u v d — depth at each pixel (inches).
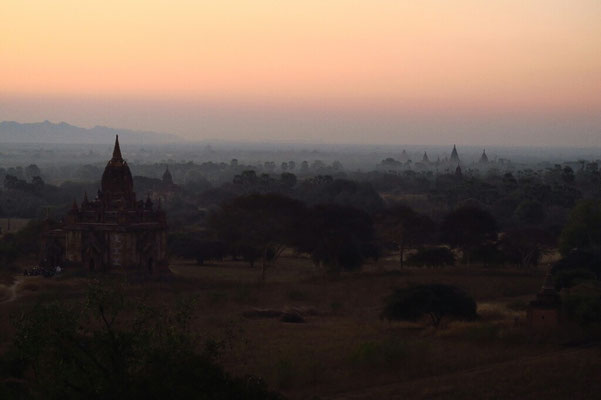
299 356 2197.3
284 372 1977.1
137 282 3366.1
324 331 2679.6
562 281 3427.7
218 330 2581.2
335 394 1876.2
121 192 3651.6
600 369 2020.2
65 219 3754.9
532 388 1868.8
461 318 2775.6
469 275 4037.9
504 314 2933.1
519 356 2249.0
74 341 1268.5
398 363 2151.8
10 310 2623.0
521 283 3764.8
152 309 1375.5
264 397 1250.6
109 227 3503.9
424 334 2628.0
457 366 2133.4
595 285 3038.9
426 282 3772.1
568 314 2564.0
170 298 3097.9
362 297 3479.3
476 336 2476.6
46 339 1262.3
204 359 1255.5
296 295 3442.4
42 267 3565.5
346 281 3853.3
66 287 3120.1
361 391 1903.3
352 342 2449.6
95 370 1248.8
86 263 3481.8
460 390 1862.7
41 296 2876.5
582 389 1850.4
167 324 1379.2
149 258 3587.6
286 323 2834.6
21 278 3363.7
